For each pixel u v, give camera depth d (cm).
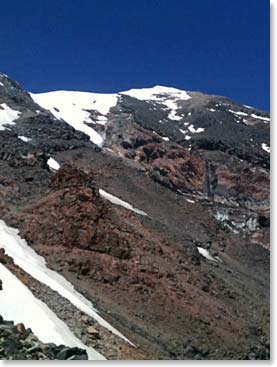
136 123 14562
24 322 3192
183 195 11938
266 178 13688
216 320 5747
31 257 5300
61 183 6669
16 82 13875
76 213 5931
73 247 5681
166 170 12706
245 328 5884
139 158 12850
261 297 7538
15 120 11544
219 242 9475
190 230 9194
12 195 6656
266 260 9562
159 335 4859
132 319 4903
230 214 11706
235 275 8150
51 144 10475
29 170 7581
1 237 5400
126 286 5475
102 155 10781
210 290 6544
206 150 14588
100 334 3766
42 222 5862
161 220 8869
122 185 9650
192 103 18938
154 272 5938
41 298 3856
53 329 3262
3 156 8019
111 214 6762
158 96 19812
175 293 5819
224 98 19738
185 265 6988
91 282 5303
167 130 16200
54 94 17588
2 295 3400
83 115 15700
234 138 16150
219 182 13338
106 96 18125
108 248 5794
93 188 6241
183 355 4697
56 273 5178
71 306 4019
